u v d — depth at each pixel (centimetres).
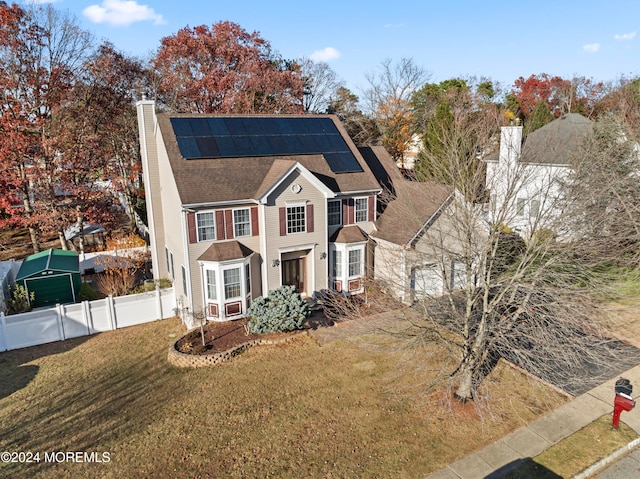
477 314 1556
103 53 3681
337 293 2273
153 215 2469
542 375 1548
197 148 2162
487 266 1466
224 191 2039
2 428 1379
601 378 1530
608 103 4078
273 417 1380
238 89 4494
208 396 1510
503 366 1628
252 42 4888
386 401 1441
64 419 1418
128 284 2478
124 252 3020
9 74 2855
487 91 6088
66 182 2956
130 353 1869
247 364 1719
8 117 2780
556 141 2372
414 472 1135
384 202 2570
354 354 1756
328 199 2322
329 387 1538
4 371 1736
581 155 1797
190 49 4425
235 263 2030
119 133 4238
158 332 2077
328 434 1290
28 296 2223
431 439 1259
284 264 2277
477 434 1274
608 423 1300
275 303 1972
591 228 1412
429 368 1602
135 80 4381
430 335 1384
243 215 2102
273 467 1166
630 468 1141
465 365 1379
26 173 2978
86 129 3431
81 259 2920
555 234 1351
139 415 1421
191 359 1719
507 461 1165
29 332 1942
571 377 1525
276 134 2425
